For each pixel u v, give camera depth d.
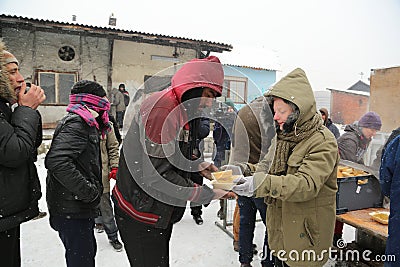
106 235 3.23
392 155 1.76
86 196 1.84
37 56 10.55
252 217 2.52
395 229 1.70
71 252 1.92
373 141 3.46
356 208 2.45
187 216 3.86
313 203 1.74
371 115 3.21
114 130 3.04
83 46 11.08
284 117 1.70
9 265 1.64
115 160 2.89
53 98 10.78
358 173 2.56
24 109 1.61
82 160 1.88
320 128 1.76
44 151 7.27
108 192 2.90
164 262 1.63
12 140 1.48
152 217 1.50
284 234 1.80
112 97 10.85
